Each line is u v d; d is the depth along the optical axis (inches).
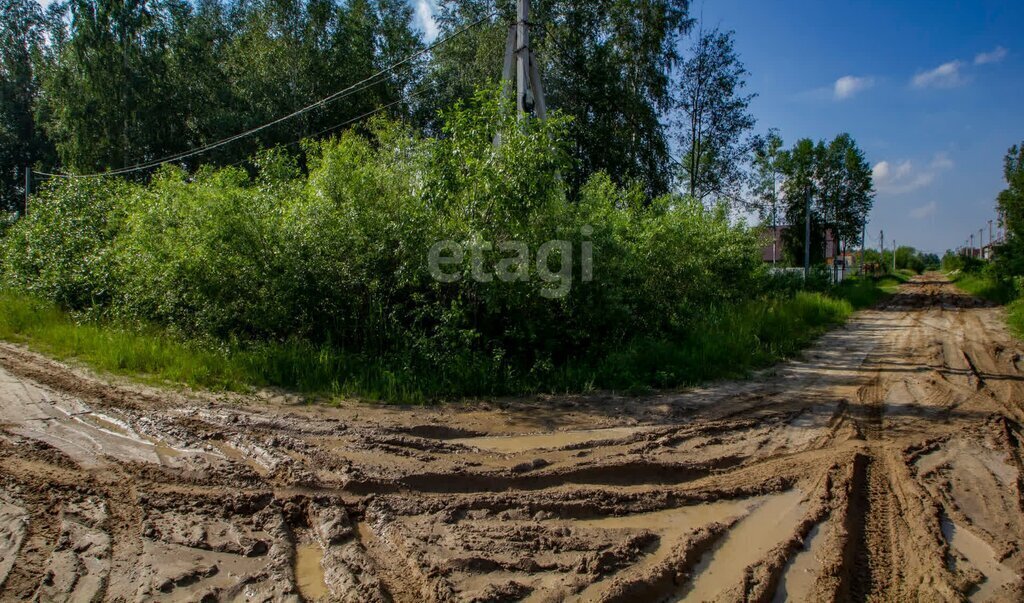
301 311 324.8
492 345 317.4
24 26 1187.3
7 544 133.2
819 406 279.0
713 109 1018.1
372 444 205.9
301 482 171.5
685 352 354.3
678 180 1020.5
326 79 951.0
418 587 122.0
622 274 367.9
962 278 1689.2
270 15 927.7
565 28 869.2
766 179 1385.3
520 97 435.8
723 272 600.7
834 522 156.2
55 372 302.8
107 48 880.3
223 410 242.8
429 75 975.6
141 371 306.5
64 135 960.3
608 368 316.5
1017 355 446.0
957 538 149.8
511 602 116.8
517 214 307.4
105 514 150.2
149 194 403.2
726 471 193.5
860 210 1663.4
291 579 123.9
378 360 301.9
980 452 216.4
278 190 371.2
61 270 454.0
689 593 124.2
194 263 318.0
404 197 329.1
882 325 672.4
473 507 160.9
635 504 166.2
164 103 940.0
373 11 1076.5
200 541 138.3
